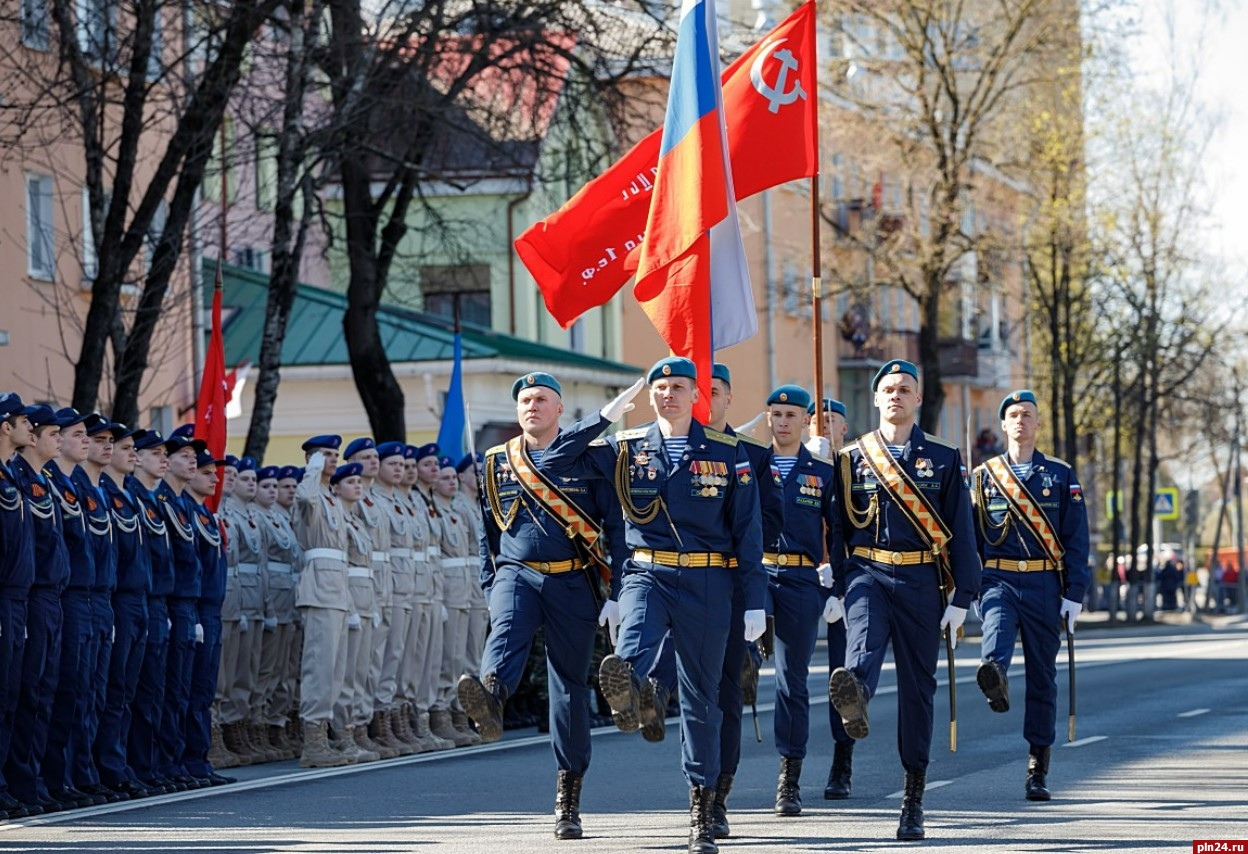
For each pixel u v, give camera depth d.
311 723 17.62
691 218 14.15
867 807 13.88
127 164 25.19
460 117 30.11
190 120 25.52
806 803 14.24
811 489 14.16
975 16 47.19
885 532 12.37
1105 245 53.47
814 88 15.76
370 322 30.67
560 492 12.27
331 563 17.64
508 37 28.98
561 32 29.75
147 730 15.95
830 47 48.28
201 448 17.05
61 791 14.73
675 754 18.30
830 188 54.31
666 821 13.16
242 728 18.38
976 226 54.84
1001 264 49.47
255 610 18.41
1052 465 14.55
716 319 14.67
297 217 44.62
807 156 15.67
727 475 11.55
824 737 19.47
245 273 42.94
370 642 18.25
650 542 11.53
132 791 15.47
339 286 48.75
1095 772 15.85
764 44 15.84
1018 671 29.89
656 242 14.29
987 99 49.19
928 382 47.81
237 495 18.62
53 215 32.44
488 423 41.81
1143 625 56.09
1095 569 63.69
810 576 14.02
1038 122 50.41
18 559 13.98
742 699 12.55
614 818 13.38
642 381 11.94
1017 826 12.55
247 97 27.62
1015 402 14.65
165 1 26.62
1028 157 50.47
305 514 17.64
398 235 30.98
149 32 25.47
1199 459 74.75
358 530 18.09
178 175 25.81
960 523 12.34
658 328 14.20
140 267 33.31
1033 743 14.29
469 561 20.34
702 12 14.34
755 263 57.88
